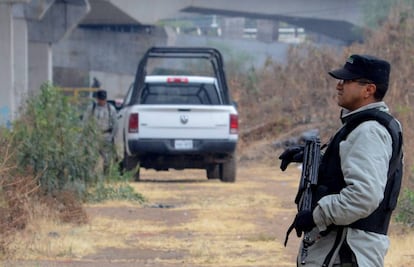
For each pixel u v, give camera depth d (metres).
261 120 80.25
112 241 27.44
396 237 27.42
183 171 60.25
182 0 151.12
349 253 12.77
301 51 87.69
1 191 26.89
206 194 40.59
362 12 131.25
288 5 165.12
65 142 33.97
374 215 12.77
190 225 30.89
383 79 13.07
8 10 80.94
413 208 30.19
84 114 45.78
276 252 26.23
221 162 47.06
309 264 13.02
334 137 13.07
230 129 45.72
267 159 66.62
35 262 23.89
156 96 48.06
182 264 24.31
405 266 24.17
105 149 41.59
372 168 12.45
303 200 13.16
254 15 167.00
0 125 36.72
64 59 164.62
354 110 13.14
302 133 70.50
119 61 166.12
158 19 149.25
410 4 79.12
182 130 45.38
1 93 80.12
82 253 25.53
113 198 36.66
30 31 117.38
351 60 13.12
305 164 13.36
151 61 152.00
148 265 24.05
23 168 31.70
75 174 34.34
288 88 81.94
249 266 24.28
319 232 12.94
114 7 140.38
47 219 28.92
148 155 46.28
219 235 29.08
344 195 12.55
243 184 46.56
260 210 35.09
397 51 71.19
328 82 79.00
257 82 88.00
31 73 119.00
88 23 160.25
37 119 33.97
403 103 56.31
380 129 12.66
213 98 48.34
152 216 32.94
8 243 24.41
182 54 49.91
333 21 169.38
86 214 30.91
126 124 45.81
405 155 35.88
